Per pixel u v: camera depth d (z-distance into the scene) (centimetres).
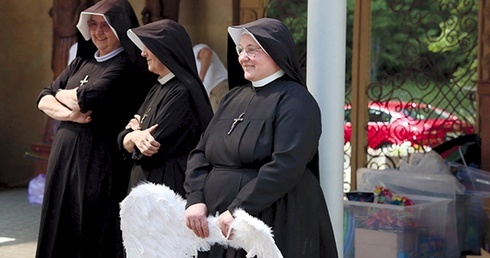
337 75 662
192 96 755
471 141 1121
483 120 1088
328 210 663
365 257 928
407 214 909
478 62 1188
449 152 1107
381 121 1302
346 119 1327
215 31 1460
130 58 827
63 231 841
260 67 606
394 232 909
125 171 848
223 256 602
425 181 970
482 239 997
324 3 658
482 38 1179
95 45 866
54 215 841
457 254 961
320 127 595
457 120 1243
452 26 1244
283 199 592
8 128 1770
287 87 600
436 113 1262
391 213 912
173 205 581
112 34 843
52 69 1628
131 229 584
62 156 840
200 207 589
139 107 845
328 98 660
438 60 1259
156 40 752
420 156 1030
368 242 926
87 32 857
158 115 752
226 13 1444
